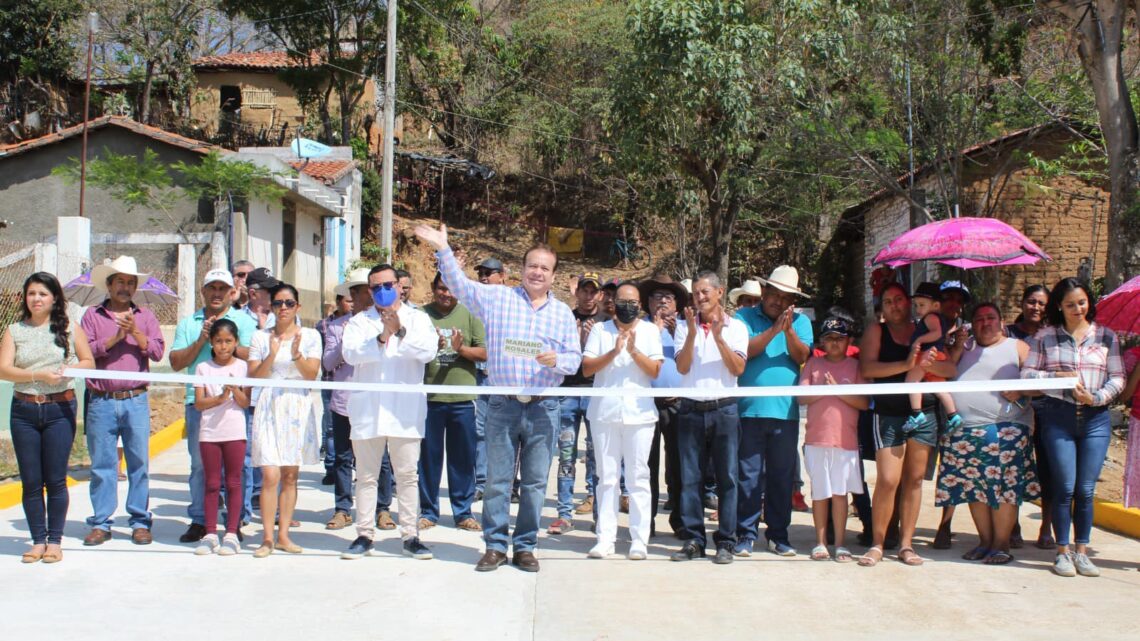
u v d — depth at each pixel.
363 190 32.97
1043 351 6.85
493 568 6.58
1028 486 7.02
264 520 7.01
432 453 8.03
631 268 35.88
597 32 35.38
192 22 34.56
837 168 21.45
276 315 7.09
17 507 8.70
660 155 24.47
